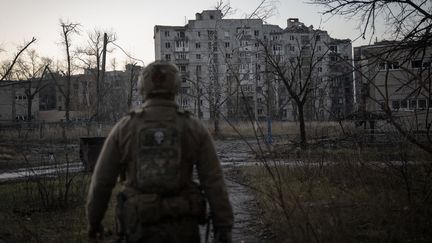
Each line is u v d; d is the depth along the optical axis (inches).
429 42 288.4
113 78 3272.6
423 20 292.2
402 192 255.4
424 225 208.1
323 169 368.2
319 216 207.8
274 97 2381.9
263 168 482.9
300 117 765.9
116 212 100.5
